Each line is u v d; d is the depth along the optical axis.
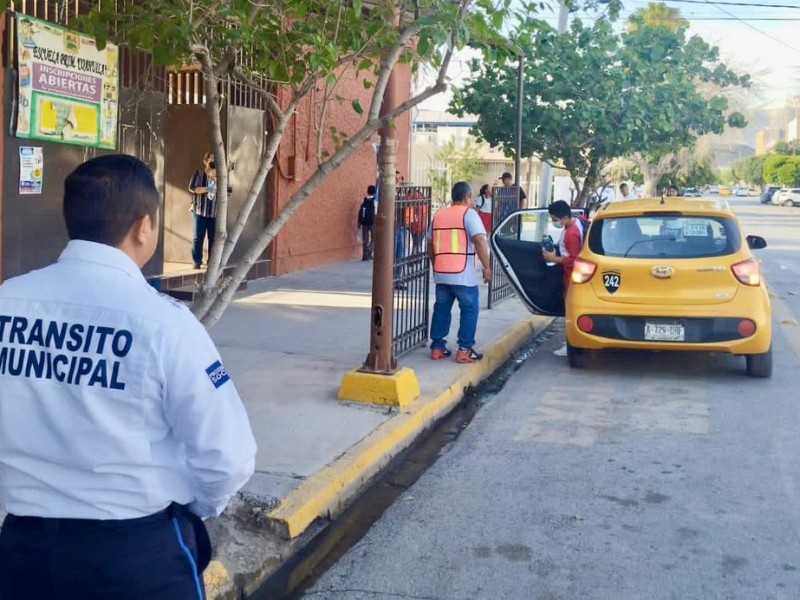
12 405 2.30
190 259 13.70
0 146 8.72
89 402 2.24
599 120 14.22
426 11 5.71
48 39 9.09
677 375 8.95
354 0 5.26
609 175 22.38
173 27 4.86
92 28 5.25
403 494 5.75
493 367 9.17
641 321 8.51
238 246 13.59
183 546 2.36
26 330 2.30
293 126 14.66
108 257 2.35
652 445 6.69
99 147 10.05
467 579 4.56
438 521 5.30
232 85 13.19
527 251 9.79
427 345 9.54
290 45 5.48
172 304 2.34
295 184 14.97
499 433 7.05
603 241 8.72
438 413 7.40
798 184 86.75
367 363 7.21
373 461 6.06
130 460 2.25
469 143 34.69
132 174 2.40
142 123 10.88
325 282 14.16
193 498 2.40
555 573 4.61
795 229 38.91
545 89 14.76
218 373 2.31
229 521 4.91
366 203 17.02
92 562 2.24
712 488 5.80
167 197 13.65
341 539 5.10
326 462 5.77
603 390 8.38
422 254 9.22
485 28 5.37
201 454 2.28
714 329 8.38
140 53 10.61
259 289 13.24
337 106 16.08
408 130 20.38
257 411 6.84
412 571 4.66
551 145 15.48
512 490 5.79
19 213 9.10
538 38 14.62
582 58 14.63
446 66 5.32
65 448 2.26
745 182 112.69
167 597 2.31
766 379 8.73
